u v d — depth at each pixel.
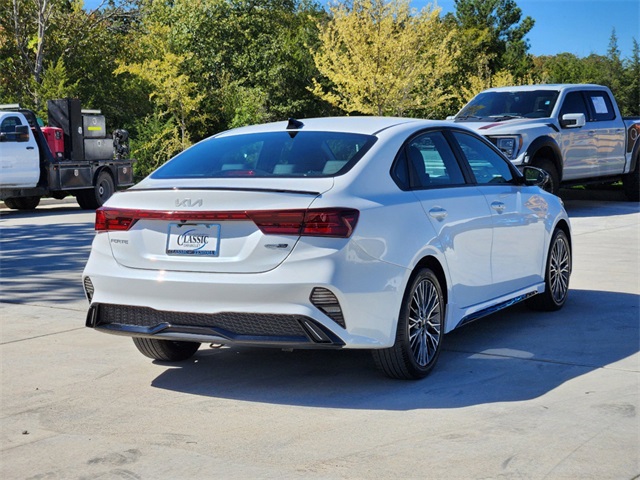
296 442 4.37
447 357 6.07
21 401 5.16
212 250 5.01
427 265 5.62
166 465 4.08
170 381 5.58
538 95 15.83
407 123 6.02
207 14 45.78
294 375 5.66
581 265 10.09
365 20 27.56
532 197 7.14
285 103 47.09
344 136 5.65
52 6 33.84
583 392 5.16
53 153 19.67
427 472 3.92
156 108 36.91
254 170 5.43
